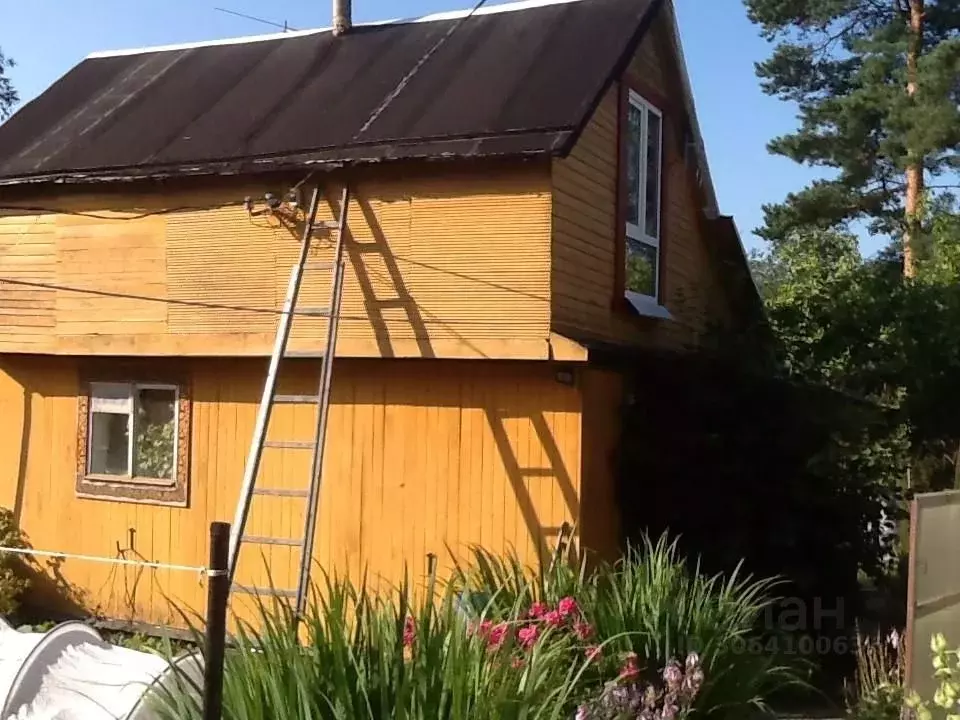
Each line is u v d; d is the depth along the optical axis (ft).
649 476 28.17
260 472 30.30
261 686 13.24
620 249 30.60
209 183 30.09
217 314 30.01
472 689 13.29
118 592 32.32
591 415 27.17
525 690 13.79
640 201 33.24
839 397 29.32
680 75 34.42
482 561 21.91
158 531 31.89
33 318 32.81
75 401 33.50
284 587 29.71
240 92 34.37
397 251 27.61
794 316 36.17
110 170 31.01
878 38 67.41
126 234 31.40
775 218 72.54
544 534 26.63
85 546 32.94
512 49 31.35
